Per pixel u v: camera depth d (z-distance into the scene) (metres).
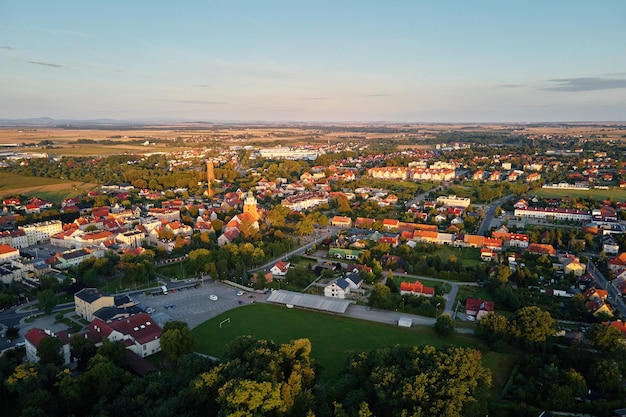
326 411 155.12
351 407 154.00
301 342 182.88
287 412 154.25
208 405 158.38
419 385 153.12
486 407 165.62
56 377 171.12
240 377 157.00
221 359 178.25
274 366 164.38
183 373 173.62
